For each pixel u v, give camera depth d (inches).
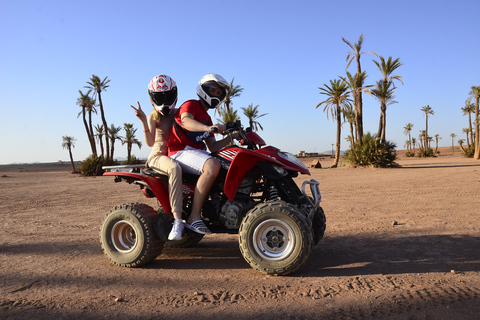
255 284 138.3
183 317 109.5
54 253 195.2
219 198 170.7
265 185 166.6
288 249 145.6
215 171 158.6
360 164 1141.7
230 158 161.8
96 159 1400.1
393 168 1058.7
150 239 163.6
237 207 161.2
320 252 182.7
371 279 139.5
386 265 157.8
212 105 172.2
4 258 186.1
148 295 129.3
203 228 158.4
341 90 1295.5
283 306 115.5
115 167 175.3
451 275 141.9
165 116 175.9
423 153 2748.5
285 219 145.6
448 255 170.2
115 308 118.0
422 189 446.9
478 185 466.9
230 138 186.4
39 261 179.2
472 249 178.7
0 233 254.7
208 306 117.5
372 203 344.8
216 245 209.3
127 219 167.0
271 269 145.6
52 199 481.4
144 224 164.2
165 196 163.8
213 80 168.7
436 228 227.8
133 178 175.8
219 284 139.7
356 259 168.6
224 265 167.5
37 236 241.8
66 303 123.1
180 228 159.0
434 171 808.9
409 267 154.2
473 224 235.9
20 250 203.0
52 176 1363.2
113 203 418.6
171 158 166.9
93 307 119.1
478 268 150.5
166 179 169.2
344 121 1605.6
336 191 459.5
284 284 137.1
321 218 183.2
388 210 302.0
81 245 213.2
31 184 842.2
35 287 140.6
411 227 233.3
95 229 263.3
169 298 125.7
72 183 852.6
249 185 163.3
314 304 116.3
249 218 149.6
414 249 182.4
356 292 125.8
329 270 153.6
